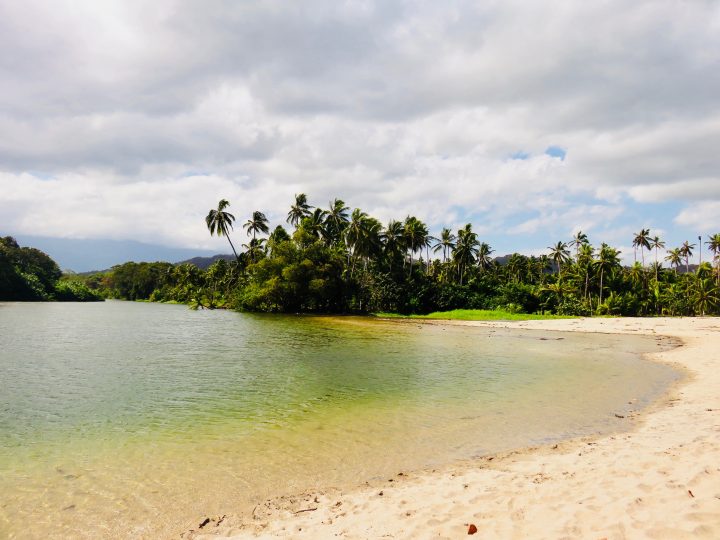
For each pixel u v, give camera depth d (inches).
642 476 275.9
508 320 2388.0
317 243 2832.2
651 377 735.7
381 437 437.4
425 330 1776.6
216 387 683.4
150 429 469.7
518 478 306.3
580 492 262.1
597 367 861.8
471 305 2947.8
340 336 1492.4
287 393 641.0
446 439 428.5
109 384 706.2
